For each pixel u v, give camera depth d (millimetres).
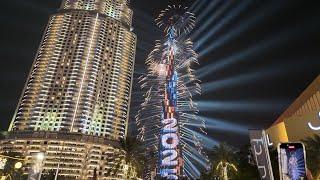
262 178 14781
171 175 167250
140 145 84562
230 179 79625
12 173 108312
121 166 90875
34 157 39594
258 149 15359
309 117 69375
